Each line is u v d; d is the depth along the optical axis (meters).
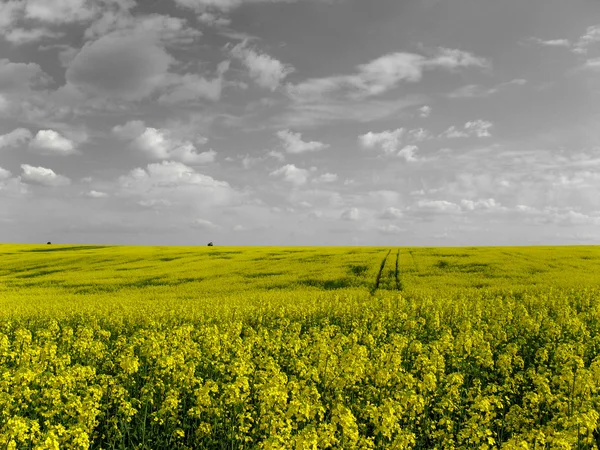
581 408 9.69
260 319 23.47
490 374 14.30
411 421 10.81
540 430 9.09
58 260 58.81
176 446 10.65
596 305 24.22
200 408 10.58
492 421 11.17
